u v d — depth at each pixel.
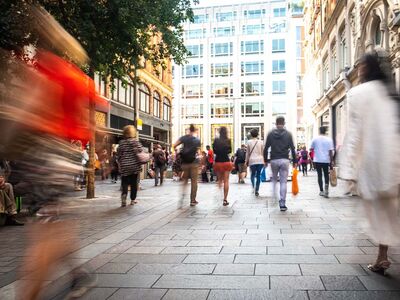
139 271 4.25
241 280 3.91
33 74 2.92
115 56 12.45
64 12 10.64
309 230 6.42
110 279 3.99
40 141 2.89
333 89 28.30
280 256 4.78
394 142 3.71
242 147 19.69
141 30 12.55
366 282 3.77
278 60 72.94
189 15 12.77
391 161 3.68
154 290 3.66
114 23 11.34
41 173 2.89
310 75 45.19
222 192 13.96
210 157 22.03
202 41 75.88
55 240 3.07
